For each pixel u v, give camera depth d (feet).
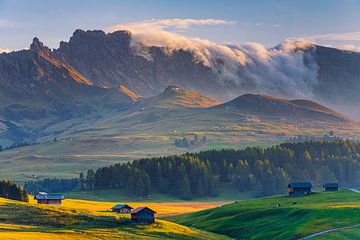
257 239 572.10
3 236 475.72
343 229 537.65
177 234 572.10
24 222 580.30
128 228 581.12
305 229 550.77
